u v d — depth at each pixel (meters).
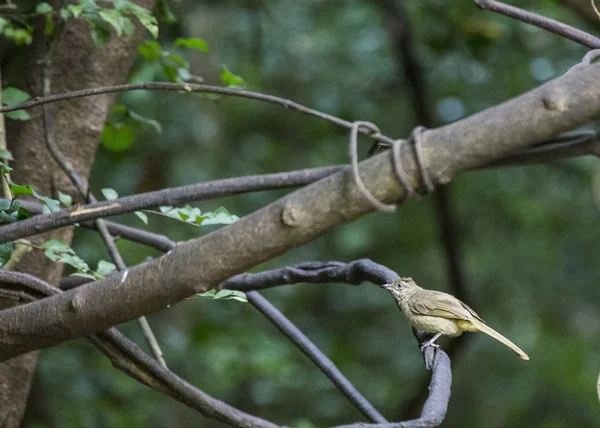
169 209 5.35
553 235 18.09
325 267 5.92
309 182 5.10
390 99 16.50
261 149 16.98
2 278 4.64
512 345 6.13
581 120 3.23
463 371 19.20
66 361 12.64
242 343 15.24
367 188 3.32
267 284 6.05
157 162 14.27
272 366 14.98
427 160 3.27
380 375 18.45
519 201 17.14
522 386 18.81
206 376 14.61
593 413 18.58
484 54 12.68
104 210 4.72
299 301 18.89
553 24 4.85
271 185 5.07
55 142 6.20
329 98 16.08
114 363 4.90
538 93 3.25
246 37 14.49
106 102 6.89
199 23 14.38
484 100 15.36
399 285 6.46
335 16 15.84
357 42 15.73
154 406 14.65
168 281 3.61
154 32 5.97
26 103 4.86
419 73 12.87
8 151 6.01
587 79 3.21
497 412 18.95
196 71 14.80
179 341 14.56
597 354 19.03
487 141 3.26
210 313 15.68
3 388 6.43
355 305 18.81
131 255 13.48
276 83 16.89
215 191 5.00
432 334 6.35
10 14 6.52
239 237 3.47
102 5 6.71
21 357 6.49
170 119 13.78
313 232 3.40
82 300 3.82
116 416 13.20
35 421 12.13
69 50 6.74
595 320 18.95
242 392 16.23
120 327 13.83
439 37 12.84
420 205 17.62
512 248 18.17
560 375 18.72
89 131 6.77
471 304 13.03
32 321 3.93
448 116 15.63
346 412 17.05
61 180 6.66
